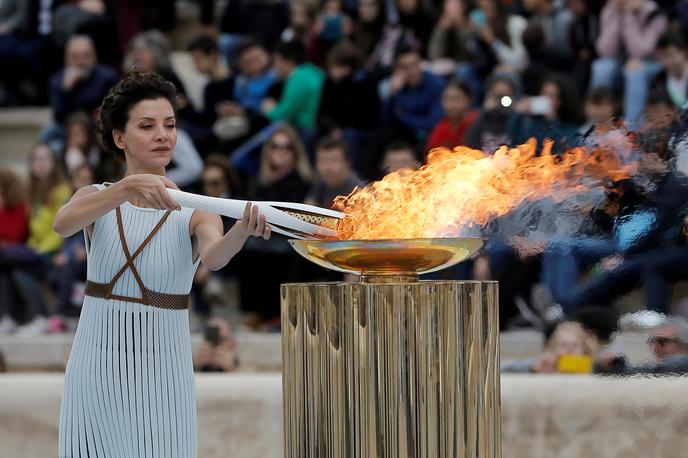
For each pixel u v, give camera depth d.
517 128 12.34
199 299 16.41
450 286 5.98
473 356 6.05
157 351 6.89
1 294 16.75
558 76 15.67
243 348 15.18
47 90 22.05
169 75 18.75
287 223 6.31
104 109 7.05
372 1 20.08
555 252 12.24
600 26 18.39
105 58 20.88
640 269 11.63
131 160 6.98
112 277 6.88
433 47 18.92
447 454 5.97
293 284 6.21
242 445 10.75
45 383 11.40
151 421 6.87
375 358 5.95
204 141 18.30
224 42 21.28
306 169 16.34
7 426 11.06
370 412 5.95
